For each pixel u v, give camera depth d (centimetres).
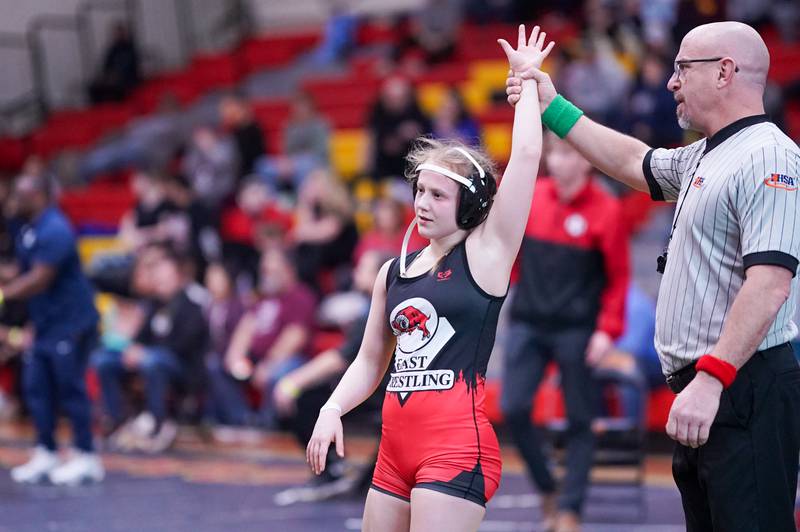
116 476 1494
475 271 616
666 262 636
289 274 1747
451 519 588
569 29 2505
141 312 1794
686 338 610
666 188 664
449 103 2080
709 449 607
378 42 2945
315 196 1897
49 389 1478
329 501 1305
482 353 616
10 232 2055
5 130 2986
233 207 2225
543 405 1500
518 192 620
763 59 611
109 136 2878
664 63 1997
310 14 3222
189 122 2738
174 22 3275
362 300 1683
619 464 1199
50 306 1441
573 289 1050
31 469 1477
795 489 614
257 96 2850
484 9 2630
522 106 648
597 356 1043
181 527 1187
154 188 2150
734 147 603
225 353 1803
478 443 602
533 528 1145
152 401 1691
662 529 1127
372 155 2120
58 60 3081
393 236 1669
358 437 1675
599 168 690
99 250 2319
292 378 1329
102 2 3166
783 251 570
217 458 1599
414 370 616
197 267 1978
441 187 620
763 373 599
